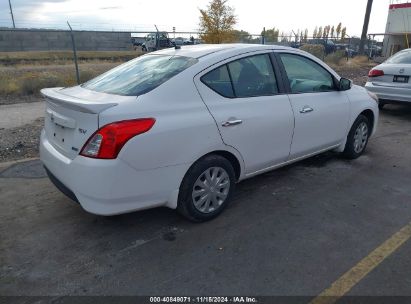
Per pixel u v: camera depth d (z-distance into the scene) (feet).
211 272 9.54
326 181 15.31
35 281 9.21
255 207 13.00
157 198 10.59
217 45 13.43
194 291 8.88
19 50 67.36
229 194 12.38
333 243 10.82
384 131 23.68
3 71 51.42
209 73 11.59
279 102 13.32
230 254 10.29
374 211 12.76
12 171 16.07
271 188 14.58
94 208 9.81
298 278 9.30
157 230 11.51
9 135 21.36
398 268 9.69
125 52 79.05
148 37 73.41
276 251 10.42
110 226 11.71
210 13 68.85
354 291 8.86
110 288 8.98
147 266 9.79
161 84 10.74
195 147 10.87
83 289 8.95
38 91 37.88
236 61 12.38
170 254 10.30
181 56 12.30
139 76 11.70
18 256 10.19
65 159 10.36
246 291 8.87
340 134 16.51
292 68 14.28
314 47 73.41
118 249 10.53
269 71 13.41
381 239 11.03
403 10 83.51
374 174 16.11
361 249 10.53
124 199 9.94
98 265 9.83
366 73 55.77
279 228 11.63
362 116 17.67
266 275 9.42
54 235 11.21
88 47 75.15
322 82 15.57
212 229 11.58
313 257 10.15
